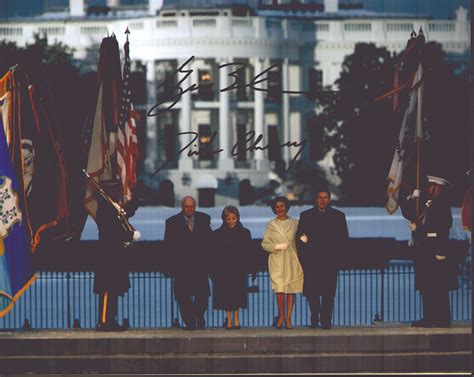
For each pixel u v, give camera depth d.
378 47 73.12
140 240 71.75
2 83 53.56
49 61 68.19
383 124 67.56
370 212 73.19
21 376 47.81
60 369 48.12
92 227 76.12
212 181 83.88
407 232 75.50
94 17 73.69
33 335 49.59
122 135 58.34
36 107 57.47
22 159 53.09
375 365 48.62
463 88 66.62
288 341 48.97
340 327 51.84
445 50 73.44
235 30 90.00
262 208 82.25
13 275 52.34
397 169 60.56
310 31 86.50
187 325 51.44
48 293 69.31
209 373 48.22
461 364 48.78
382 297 57.38
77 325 55.31
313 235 51.34
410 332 49.84
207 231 51.75
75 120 64.31
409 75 61.50
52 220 57.41
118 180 56.16
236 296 51.09
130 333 50.25
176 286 51.53
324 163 72.56
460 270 65.94
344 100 69.81
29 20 70.00
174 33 87.56
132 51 85.50
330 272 51.31
